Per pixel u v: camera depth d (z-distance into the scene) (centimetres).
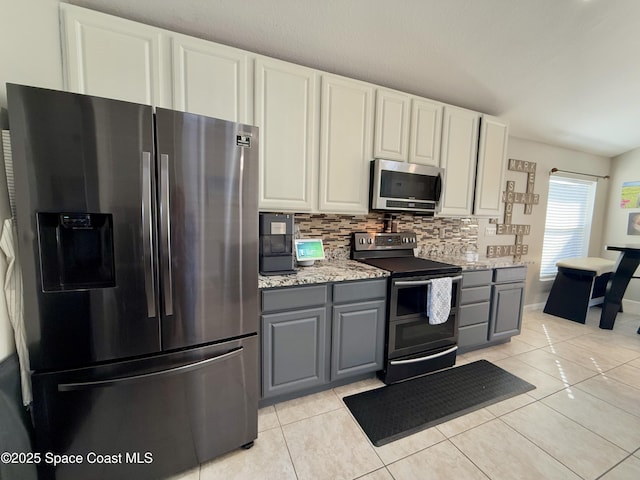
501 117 298
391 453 150
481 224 335
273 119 182
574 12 175
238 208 137
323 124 200
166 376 125
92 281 120
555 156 380
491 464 145
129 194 113
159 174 117
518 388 210
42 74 130
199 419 136
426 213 254
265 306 167
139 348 120
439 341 230
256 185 141
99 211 109
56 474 114
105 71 143
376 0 159
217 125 127
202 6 154
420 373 222
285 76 184
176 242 123
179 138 119
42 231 108
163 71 154
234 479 135
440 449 154
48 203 103
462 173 262
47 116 100
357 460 146
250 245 142
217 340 138
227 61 167
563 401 196
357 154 215
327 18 168
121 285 115
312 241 218
